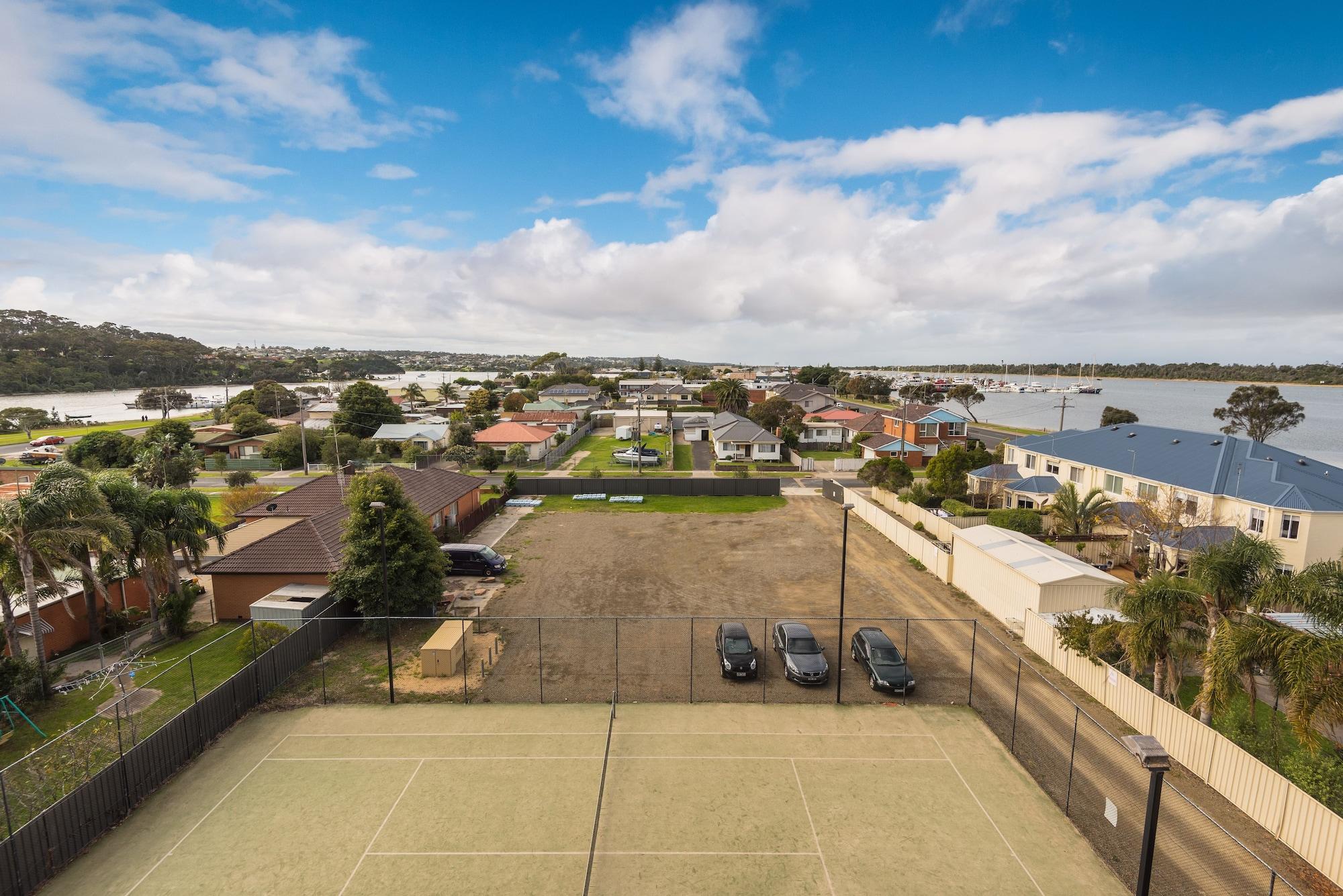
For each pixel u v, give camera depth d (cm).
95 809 1469
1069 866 1386
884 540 4075
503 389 18038
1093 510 3594
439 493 4088
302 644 2328
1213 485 3306
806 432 8575
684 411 12575
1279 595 1589
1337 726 1686
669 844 1455
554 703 2105
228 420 9525
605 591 3136
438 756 1811
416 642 2550
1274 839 1445
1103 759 1797
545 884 1331
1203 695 1669
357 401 9238
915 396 15575
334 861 1398
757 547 3919
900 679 2147
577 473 6488
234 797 1628
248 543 3164
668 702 2109
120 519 2231
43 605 2431
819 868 1385
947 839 1477
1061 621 2306
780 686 2219
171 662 2352
